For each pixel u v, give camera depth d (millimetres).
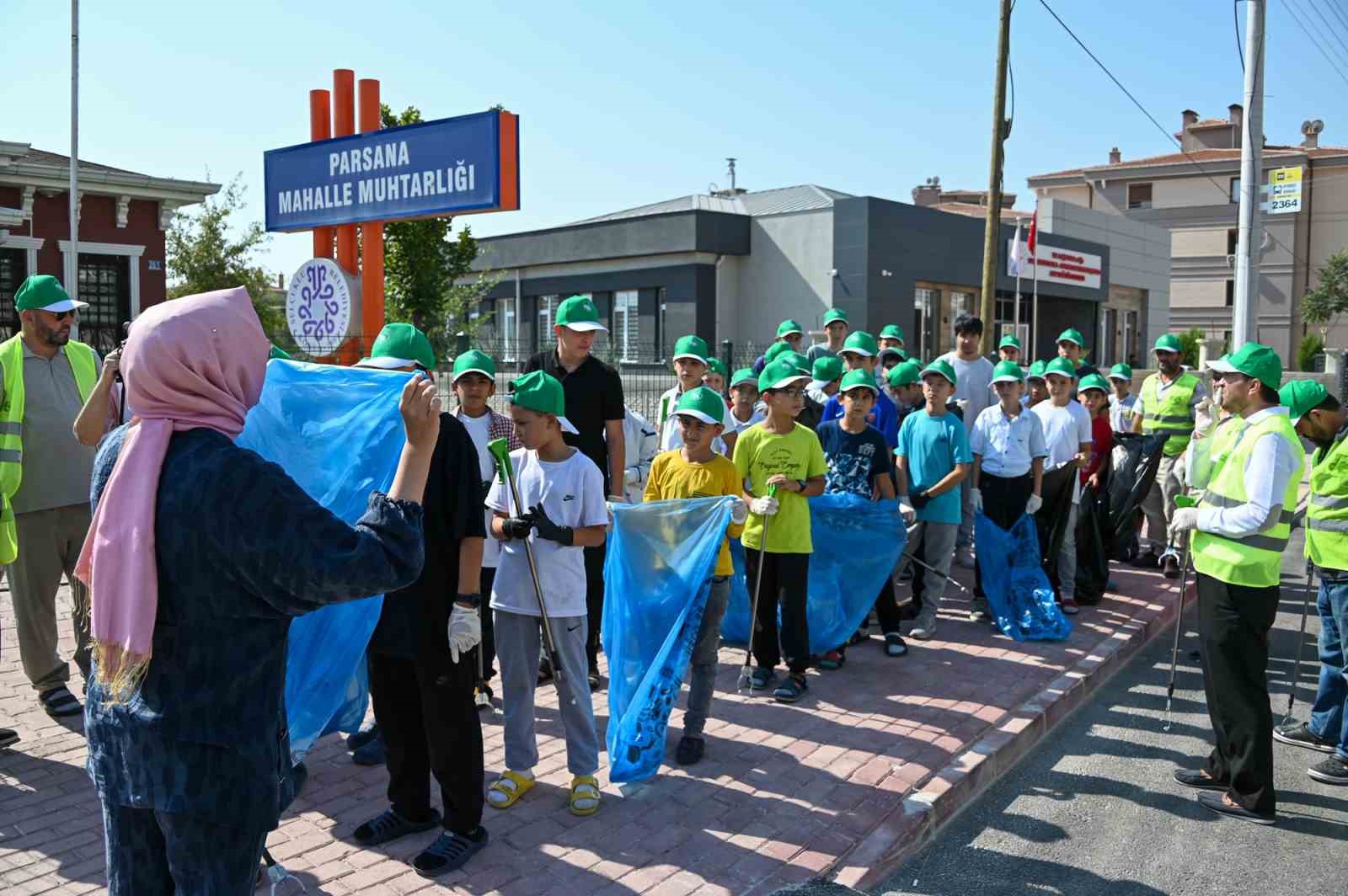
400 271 23516
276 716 2320
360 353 9758
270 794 2285
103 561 2139
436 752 3914
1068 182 61750
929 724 5574
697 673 5059
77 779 4656
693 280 29562
